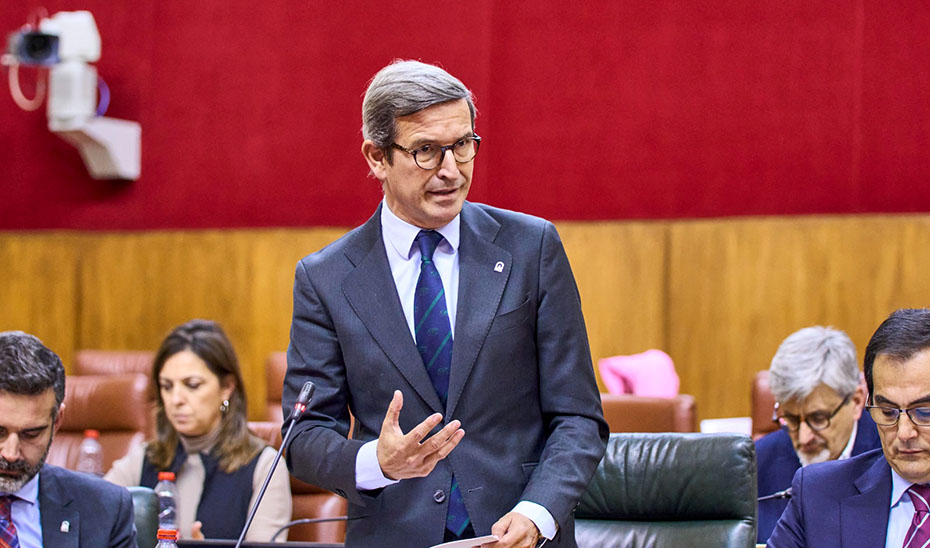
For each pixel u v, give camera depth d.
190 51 14.97
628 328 12.99
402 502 4.37
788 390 7.16
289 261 14.38
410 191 4.33
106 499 5.39
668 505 5.79
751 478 5.73
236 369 8.22
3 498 5.13
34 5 15.55
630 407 8.30
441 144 4.26
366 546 4.40
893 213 12.15
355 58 14.28
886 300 11.98
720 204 12.81
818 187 12.45
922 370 4.66
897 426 4.72
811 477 5.18
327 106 14.40
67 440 9.60
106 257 15.14
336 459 4.22
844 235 12.17
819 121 12.45
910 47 12.12
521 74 13.55
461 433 3.94
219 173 14.85
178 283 14.81
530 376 4.49
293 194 14.55
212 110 14.88
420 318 4.46
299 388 4.54
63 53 14.57
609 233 13.09
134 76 15.16
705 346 12.68
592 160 13.28
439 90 4.26
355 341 4.47
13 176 15.62
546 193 13.45
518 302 4.44
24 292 15.42
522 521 4.09
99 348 15.12
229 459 8.00
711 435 5.83
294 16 14.52
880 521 4.93
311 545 5.74
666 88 13.02
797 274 12.33
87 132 14.59
